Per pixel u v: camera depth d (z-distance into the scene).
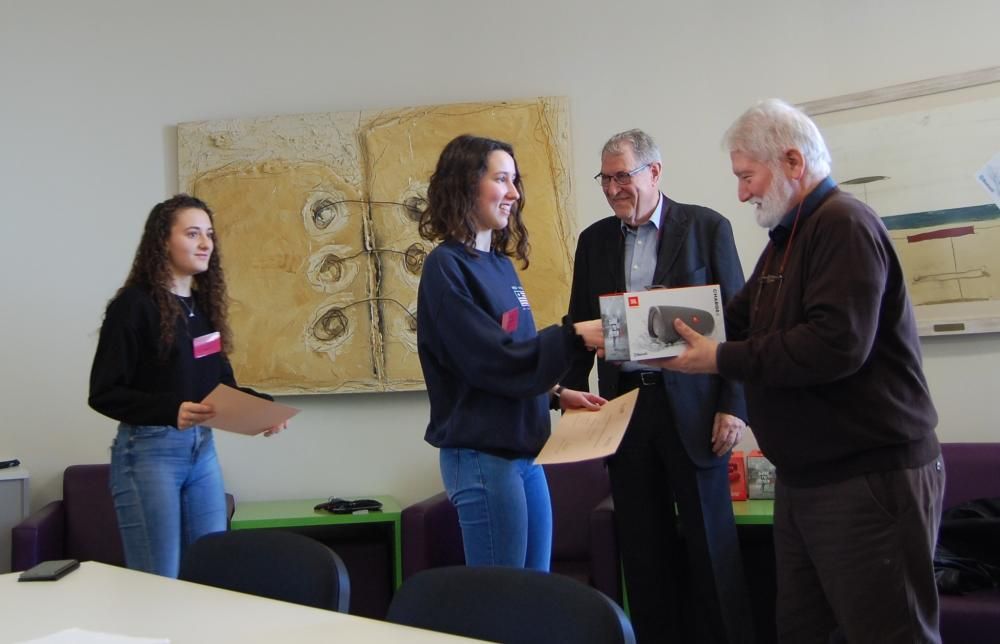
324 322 4.04
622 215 3.00
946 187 3.62
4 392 4.12
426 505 3.46
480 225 2.32
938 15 3.71
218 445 4.10
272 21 4.20
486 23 4.09
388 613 1.60
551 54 4.05
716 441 2.91
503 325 2.27
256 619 1.50
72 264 4.16
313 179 4.07
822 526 2.05
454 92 4.10
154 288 2.71
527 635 1.44
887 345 2.02
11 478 3.88
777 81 3.87
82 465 4.01
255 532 1.85
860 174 3.72
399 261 4.02
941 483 2.05
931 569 1.98
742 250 3.88
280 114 4.14
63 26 4.23
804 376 1.96
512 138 3.99
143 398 2.58
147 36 4.22
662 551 3.01
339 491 4.07
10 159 4.19
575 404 2.50
